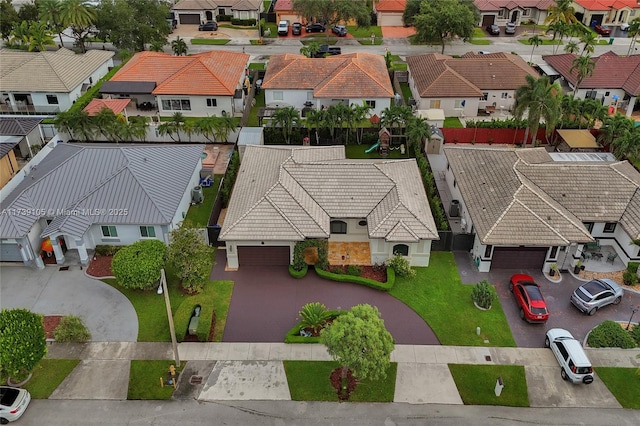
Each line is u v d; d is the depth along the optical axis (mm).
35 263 40531
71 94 64000
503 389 31422
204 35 92750
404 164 46531
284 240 38562
